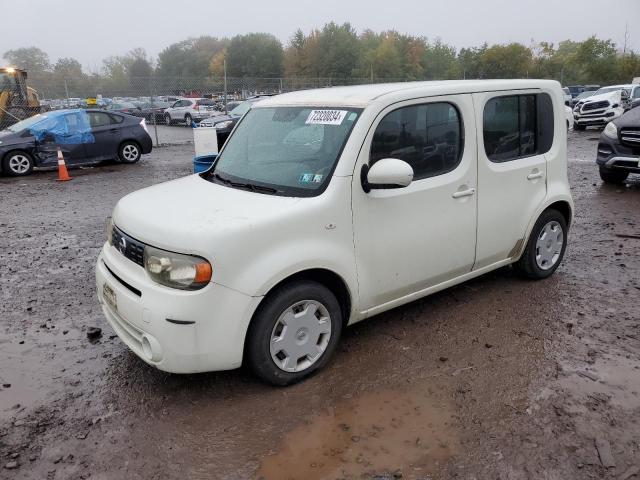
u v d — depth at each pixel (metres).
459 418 3.12
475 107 4.12
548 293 4.86
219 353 3.10
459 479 2.66
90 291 5.24
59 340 4.21
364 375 3.58
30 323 4.52
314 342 3.51
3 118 18.08
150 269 3.13
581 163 12.93
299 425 3.09
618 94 22.47
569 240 6.57
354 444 2.92
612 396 3.30
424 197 3.85
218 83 31.27
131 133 14.56
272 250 3.18
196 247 2.99
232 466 2.78
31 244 6.89
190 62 98.12
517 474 2.68
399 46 61.41
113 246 3.68
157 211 3.39
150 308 3.05
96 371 3.73
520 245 4.77
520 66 53.28
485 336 4.08
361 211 3.53
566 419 3.08
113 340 4.20
